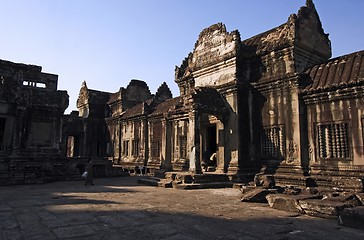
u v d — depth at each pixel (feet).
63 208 28.17
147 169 82.94
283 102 49.37
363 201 26.86
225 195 38.58
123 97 107.86
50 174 65.92
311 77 46.55
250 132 54.49
